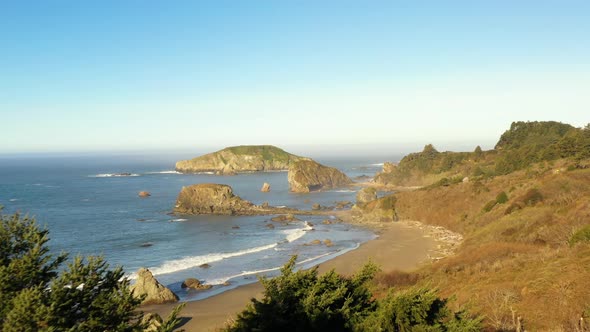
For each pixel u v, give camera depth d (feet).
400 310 41.06
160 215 327.26
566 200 161.27
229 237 244.01
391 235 237.45
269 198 448.24
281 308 41.60
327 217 317.63
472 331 42.37
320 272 163.43
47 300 40.09
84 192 484.74
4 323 37.60
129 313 44.47
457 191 277.23
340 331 41.73
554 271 79.87
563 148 311.88
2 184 586.04
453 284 96.27
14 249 45.37
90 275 45.37
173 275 166.50
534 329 61.21
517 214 175.73
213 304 130.52
